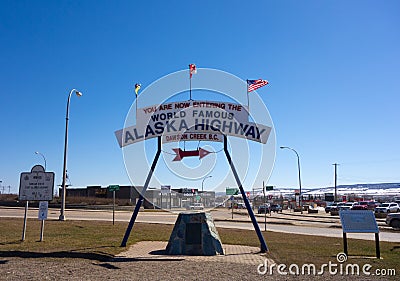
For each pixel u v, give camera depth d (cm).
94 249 1266
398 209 5288
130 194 5834
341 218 1271
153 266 998
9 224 2217
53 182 1441
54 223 2388
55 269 920
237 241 1692
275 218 4419
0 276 830
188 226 1259
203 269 964
